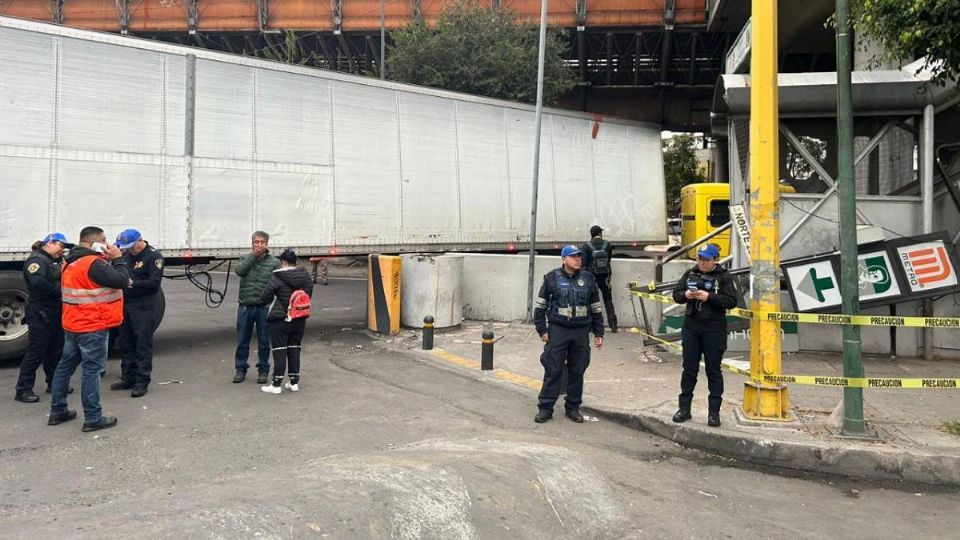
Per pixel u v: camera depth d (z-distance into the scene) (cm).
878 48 1013
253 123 1032
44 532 352
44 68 849
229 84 1007
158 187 938
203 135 980
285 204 1068
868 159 984
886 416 627
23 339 841
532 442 564
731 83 895
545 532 400
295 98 1081
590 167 1584
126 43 911
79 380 769
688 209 1786
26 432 574
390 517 380
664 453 573
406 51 2214
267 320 734
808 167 964
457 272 1134
